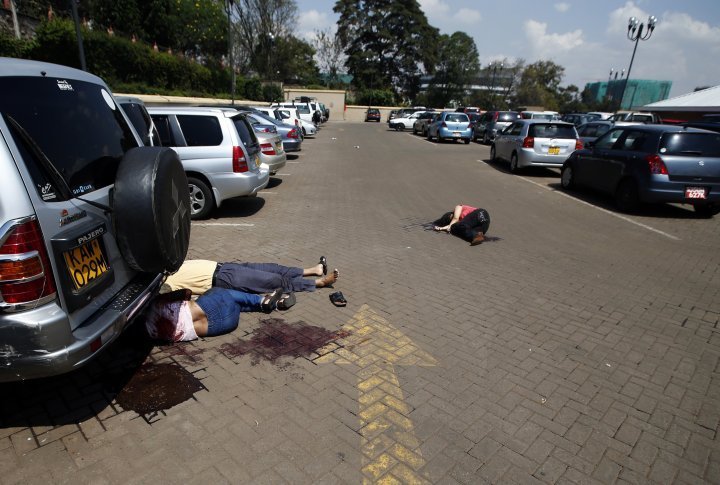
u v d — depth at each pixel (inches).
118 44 637.3
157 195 111.8
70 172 106.3
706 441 111.2
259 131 406.0
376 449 105.0
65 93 115.3
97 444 104.2
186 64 840.9
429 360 142.1
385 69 2800.2
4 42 494.6
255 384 127.7
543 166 527.8
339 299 178.2
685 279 218.7
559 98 3260.3
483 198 405.4
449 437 109.7
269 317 167.2
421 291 194.5
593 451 106.8
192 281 172.4
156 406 117.6
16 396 120.0
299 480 95.6
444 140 1066.1
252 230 280.7
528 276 216.2
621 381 134.6
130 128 143.9
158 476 95.5
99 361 137.2
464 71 2699.3
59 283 95.4
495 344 153.0
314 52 2591.0
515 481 97.4
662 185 330.3
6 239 86.7
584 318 174.4
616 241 280.7
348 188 439.8
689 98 1174.3
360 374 133.9
